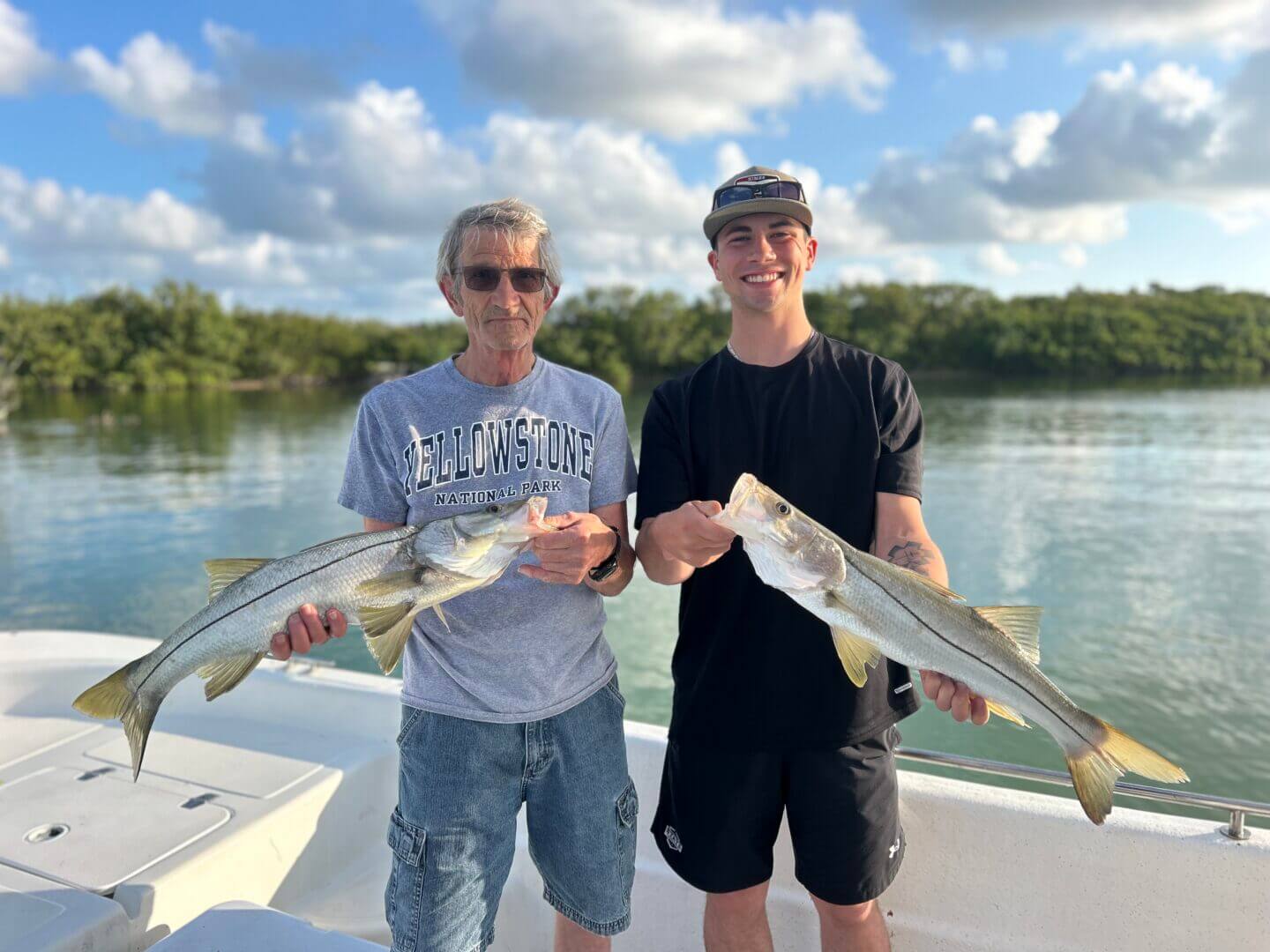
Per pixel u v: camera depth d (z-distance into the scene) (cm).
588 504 246
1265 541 1505
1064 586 1241
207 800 301
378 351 10900
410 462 234
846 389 259
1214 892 248
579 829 233
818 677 244
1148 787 256
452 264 235
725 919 253
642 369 9619
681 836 253
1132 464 2581
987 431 3719
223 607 235
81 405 6512
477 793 222
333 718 367
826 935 253
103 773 322
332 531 1747
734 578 251
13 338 8025
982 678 237
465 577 220
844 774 240
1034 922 266
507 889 325
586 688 235
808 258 269
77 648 409
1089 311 9406
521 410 238
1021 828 266
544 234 236
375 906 302
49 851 267
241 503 2070
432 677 228
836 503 257
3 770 326
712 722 248
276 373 10106
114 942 233
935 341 9556
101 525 1816
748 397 262
